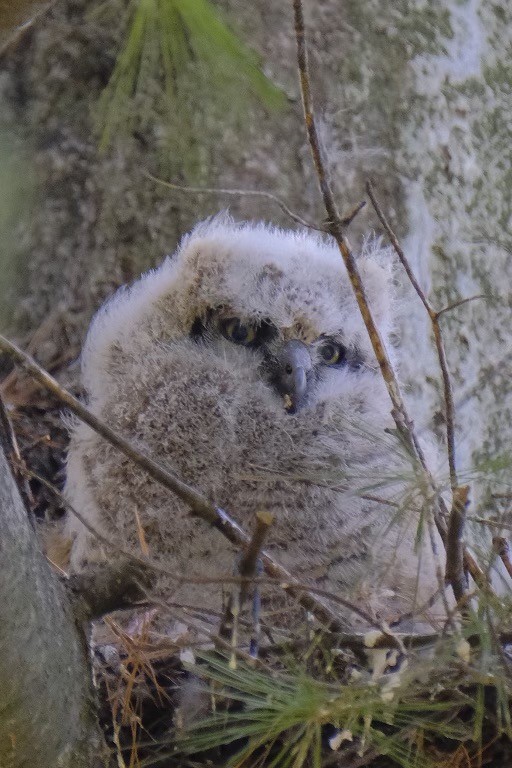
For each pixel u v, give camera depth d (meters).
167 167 8.66
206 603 7.02
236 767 5.28
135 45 4.76
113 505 7.52
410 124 8.90
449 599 6.31
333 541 7.18
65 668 4.79
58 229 8.87
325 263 8.04
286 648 5.38
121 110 8.23
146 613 6.36
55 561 8.14
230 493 7.45
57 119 8.89
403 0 9.12
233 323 7.78
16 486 4.58
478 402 8.64
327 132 8.69
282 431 7.48
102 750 5.04
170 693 5.70
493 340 8.82
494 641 4.98
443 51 9.13
